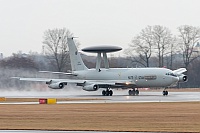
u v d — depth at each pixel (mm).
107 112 163875
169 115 152500
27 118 147500
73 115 155250
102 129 121688
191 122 134375
